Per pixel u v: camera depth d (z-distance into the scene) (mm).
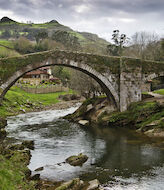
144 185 12578
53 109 48688
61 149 19297
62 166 15352
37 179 13258
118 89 29750
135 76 29891
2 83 24078
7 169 12469
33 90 67812
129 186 12445
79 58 27828
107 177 13672
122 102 29531
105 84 29109
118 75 29703
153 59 55719
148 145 20078
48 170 14617
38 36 134625
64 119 35219
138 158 16859
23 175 12820
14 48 120688
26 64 25172
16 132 25688
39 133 25297
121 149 19156
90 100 34500
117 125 28859
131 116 28141
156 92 41750
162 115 24484
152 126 24031
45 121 33312
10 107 42625
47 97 64812
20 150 17766
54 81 90312
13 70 24562
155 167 15148
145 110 26469
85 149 19297
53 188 12141
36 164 15742
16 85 69250
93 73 28578
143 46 72188
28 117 37062
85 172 14406
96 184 12312
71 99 67875
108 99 31812
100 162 16156
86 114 33688
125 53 74625
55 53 26641
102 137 23453
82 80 39375
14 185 11031
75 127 28906
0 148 17219
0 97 23922
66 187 11500
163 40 53062
